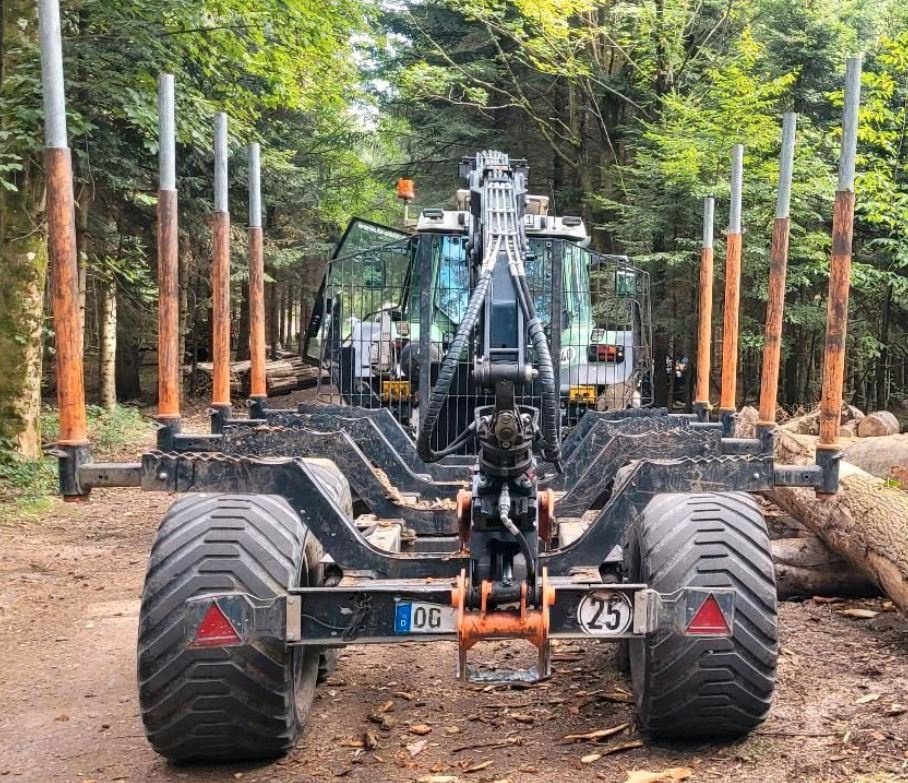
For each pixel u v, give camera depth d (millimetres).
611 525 3420
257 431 4023
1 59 9648
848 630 4852
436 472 5352
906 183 12773
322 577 3914
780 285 4090
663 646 3266
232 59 11078
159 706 3205
